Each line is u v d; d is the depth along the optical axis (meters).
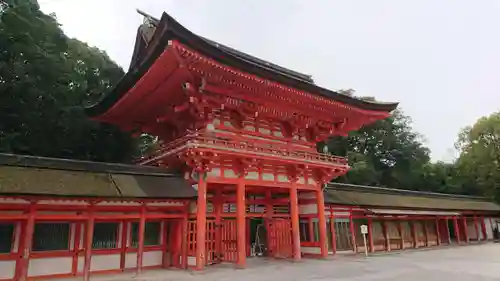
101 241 14.41
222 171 15.94
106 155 27.88
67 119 24.22
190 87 14.41
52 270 12.89
